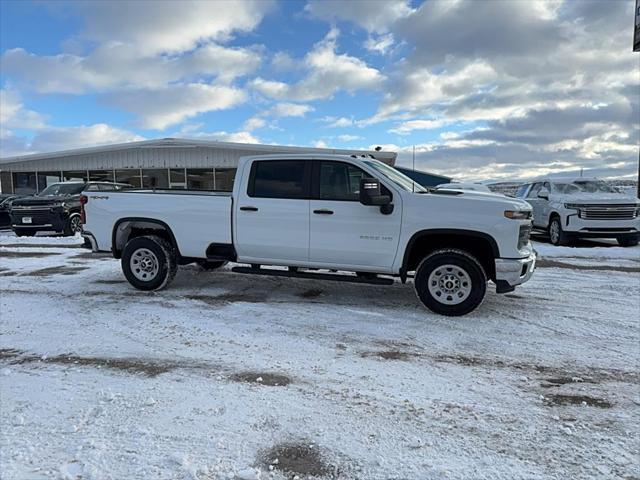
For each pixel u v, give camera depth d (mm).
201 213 6270
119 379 3658
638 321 5211
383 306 5828
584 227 11250
